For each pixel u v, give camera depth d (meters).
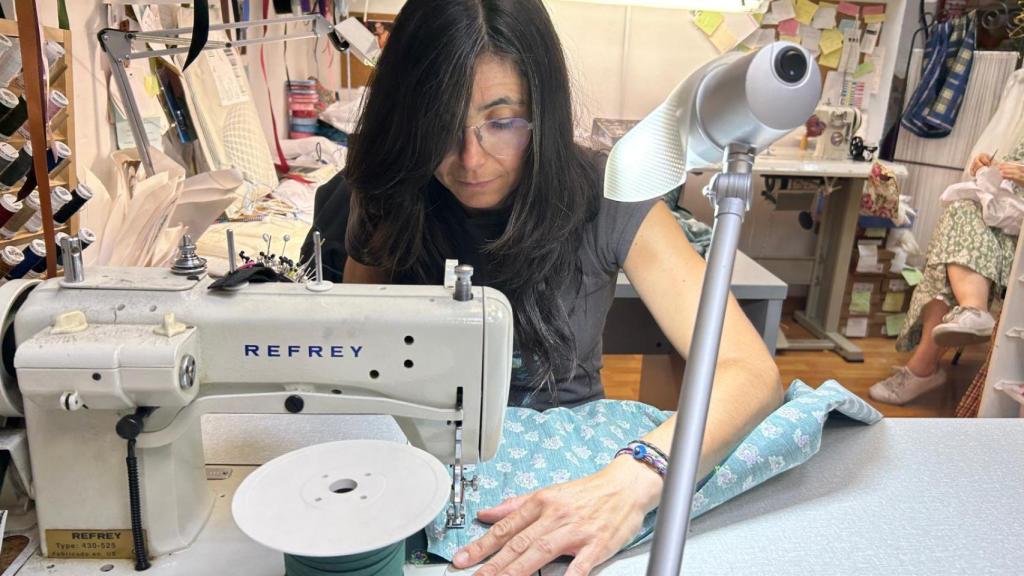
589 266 1.18
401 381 0.71
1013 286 2.13
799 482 0.85
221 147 2.05
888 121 4.07
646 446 0.78
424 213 1.10
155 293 0.67
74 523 0.67
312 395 0.71
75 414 0.64
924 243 4.02
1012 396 2.16
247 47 2.49
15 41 0.89
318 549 0.53
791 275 4.10
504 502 0.75
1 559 0.67
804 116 0.43
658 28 3.40
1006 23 3.59
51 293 0.66
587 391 1.24
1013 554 0.72
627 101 3.50
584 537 0.68
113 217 1.16
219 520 0.73
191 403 0.67
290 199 2.23
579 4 3.31
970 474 0.87
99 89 1.48
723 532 0.75
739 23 3.46
